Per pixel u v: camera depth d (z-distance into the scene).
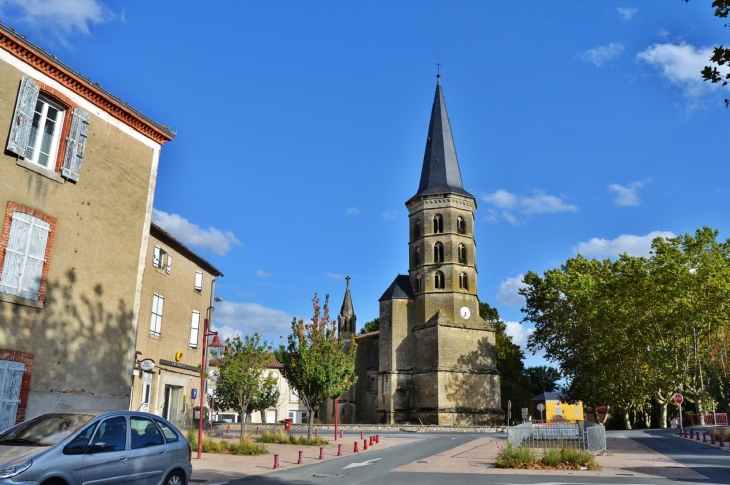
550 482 14.26
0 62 14.74
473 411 54.09
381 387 57.81
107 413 10.00
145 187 19.03
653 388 49.44
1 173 14.52
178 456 10.77
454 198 60.22
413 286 60.31
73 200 16.41
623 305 46.75
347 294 70.25
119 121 18.30
